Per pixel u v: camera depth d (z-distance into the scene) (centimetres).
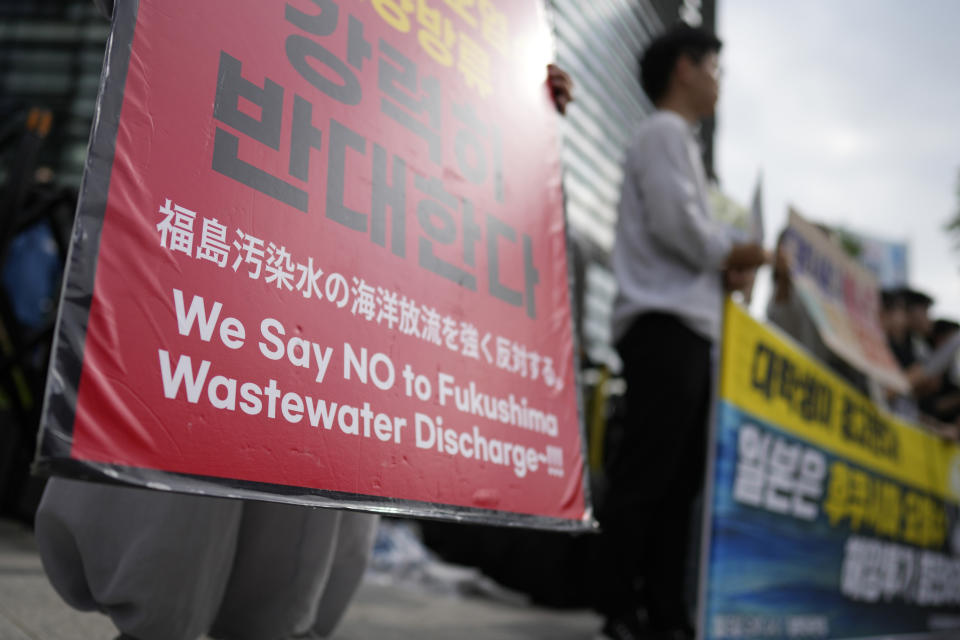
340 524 153
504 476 132
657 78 276
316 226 112
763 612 235
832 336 301
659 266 247
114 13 95
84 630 167
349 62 125
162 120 97
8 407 343
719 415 225
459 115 147
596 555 245
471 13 158
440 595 329
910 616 332
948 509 381
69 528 117
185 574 117
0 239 289
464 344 132
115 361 85
